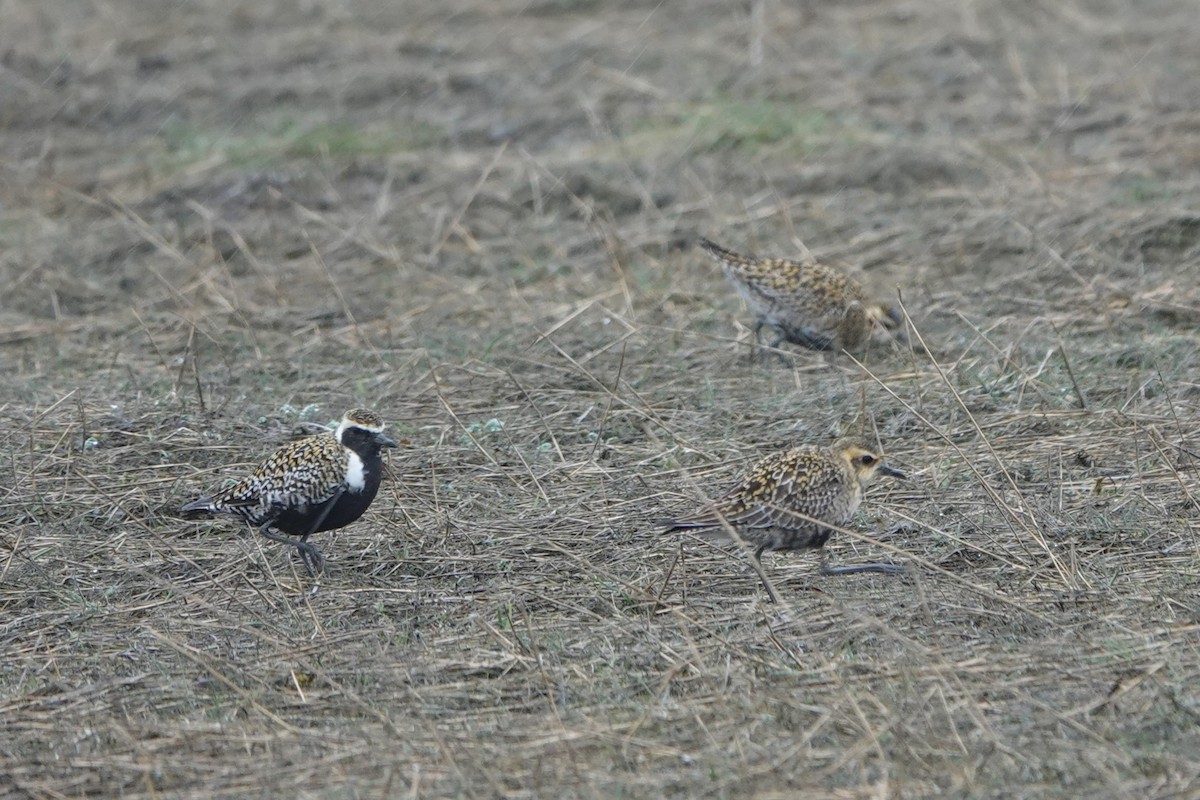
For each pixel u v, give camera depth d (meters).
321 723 9.42
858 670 9.59
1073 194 20.52
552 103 26.80
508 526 12.33
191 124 27.11
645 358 16.36
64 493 13.19
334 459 11.69
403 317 18.30
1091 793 8.12
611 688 9.63
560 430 14.45
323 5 34.66
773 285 16.47
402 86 28.30
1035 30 29.64
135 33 32.72
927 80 26.98
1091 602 10.53
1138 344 15.58
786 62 28.28
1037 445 13.40
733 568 11.46
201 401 15.08
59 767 8.98
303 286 19.75
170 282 20.03
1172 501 12.17
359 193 23.17
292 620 10.90
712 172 22.73
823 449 11.27
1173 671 9.39
